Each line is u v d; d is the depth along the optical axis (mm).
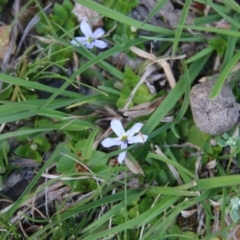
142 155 252
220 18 260
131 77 259
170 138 255
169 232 248
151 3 266
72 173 248
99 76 262
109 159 255
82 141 252
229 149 253
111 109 259
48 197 255
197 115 246
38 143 257
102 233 238
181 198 248
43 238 245
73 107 260
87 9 265
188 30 262
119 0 263
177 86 252
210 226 250
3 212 251
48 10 268
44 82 263
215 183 239
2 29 264
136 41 258
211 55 263
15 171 257
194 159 254
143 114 257
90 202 252
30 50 265
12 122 259
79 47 259
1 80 254
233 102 245
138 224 240
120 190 253
